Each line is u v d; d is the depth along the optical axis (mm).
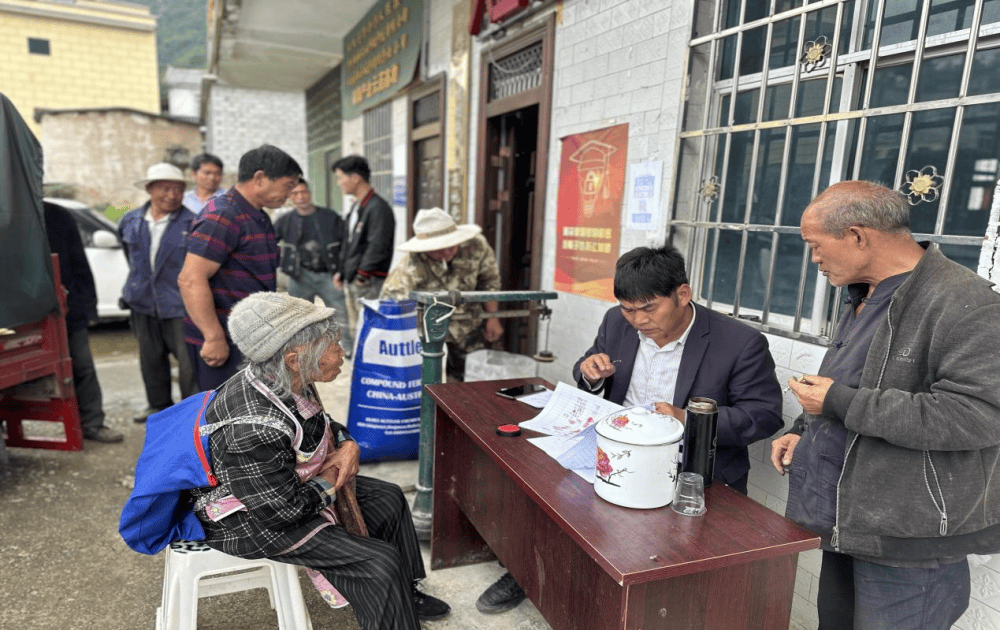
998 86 1546
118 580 2268
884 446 1209
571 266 3102
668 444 1317
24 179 2814
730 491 1450
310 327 1566
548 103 3178
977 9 1476
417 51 4738
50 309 2992
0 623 2014
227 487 1545
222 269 2492
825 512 1362
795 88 1946
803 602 1937
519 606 2109
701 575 1207
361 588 1611
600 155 2814
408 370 2969
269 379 1559
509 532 1844
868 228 1217
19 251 2787
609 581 1302
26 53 15797
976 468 1165
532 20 3297
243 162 2469
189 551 1612
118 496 2912
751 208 2133
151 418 1736
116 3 16328
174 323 3439
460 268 3148
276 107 10938
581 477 1486
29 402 3211
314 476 1713
